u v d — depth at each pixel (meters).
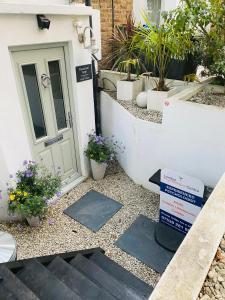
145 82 4.23
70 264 2.08
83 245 2.67
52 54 2.85
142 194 3.44
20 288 1.57
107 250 2.62
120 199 3.37
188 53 3.50
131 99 4.05
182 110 2.65
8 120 2.48
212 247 1.29
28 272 1.82
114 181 3.76
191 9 2.69
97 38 3.72
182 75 3.88
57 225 2.94
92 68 3.62
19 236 2.75
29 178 2.72
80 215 3.09
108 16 4.26
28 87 2.74
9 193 2.64
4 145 2.50
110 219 3.03
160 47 3.27
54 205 3.26
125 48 3.97
